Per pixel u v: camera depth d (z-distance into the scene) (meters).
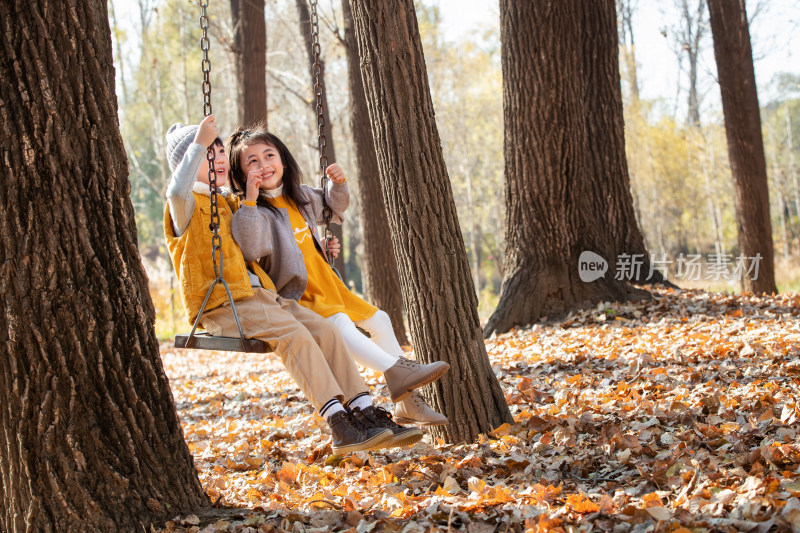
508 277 9.38
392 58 4.37
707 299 9.07
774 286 13.39
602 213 9.84
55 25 2.86
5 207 2.82
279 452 4.93
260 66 12.57
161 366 3.19
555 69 8.85
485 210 35.97
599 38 9.91
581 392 5.33
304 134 28.66
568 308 8.95
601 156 9.90
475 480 3.41
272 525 3.03
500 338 8.56
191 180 3.51
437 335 4.45
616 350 6.65
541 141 9.02
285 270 3.78
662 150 34.62
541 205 9.14
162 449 3.14
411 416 3.98
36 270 2.85
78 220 2.92
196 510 3.21
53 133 2.86
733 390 4.77
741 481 3.11
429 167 4.42
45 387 2.88
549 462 3.79
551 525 2.81
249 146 3.96
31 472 2.88
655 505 2.96
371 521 3.10
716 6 13.54
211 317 3.56
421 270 4.45
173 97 33.44
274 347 3.51
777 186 43.38
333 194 4.19
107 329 2.98
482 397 4.49
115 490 2.96
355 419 3.53
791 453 3.32
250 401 7.34
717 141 38.75
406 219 4.44
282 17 22.94
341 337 3.63
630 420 4.32
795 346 5.86
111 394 3.00
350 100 11.85
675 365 5.82
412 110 4.39
